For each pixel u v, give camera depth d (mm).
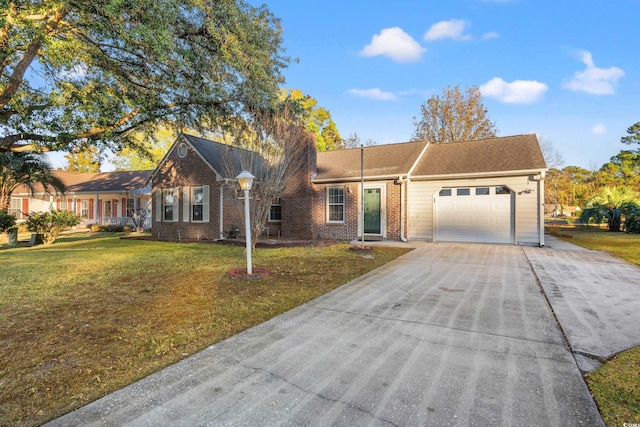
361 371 3029
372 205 14492
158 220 17422
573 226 24734
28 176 18094
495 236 12688
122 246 13320
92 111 8984
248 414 2408
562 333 3920
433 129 27828
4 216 15023
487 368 3072
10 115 9328
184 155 16312
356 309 4898
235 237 15031
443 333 3945
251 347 3594
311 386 2783
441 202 13602
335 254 10055
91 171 37719
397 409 2443
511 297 5473
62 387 2826
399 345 3609
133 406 2529
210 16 9172
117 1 6770
